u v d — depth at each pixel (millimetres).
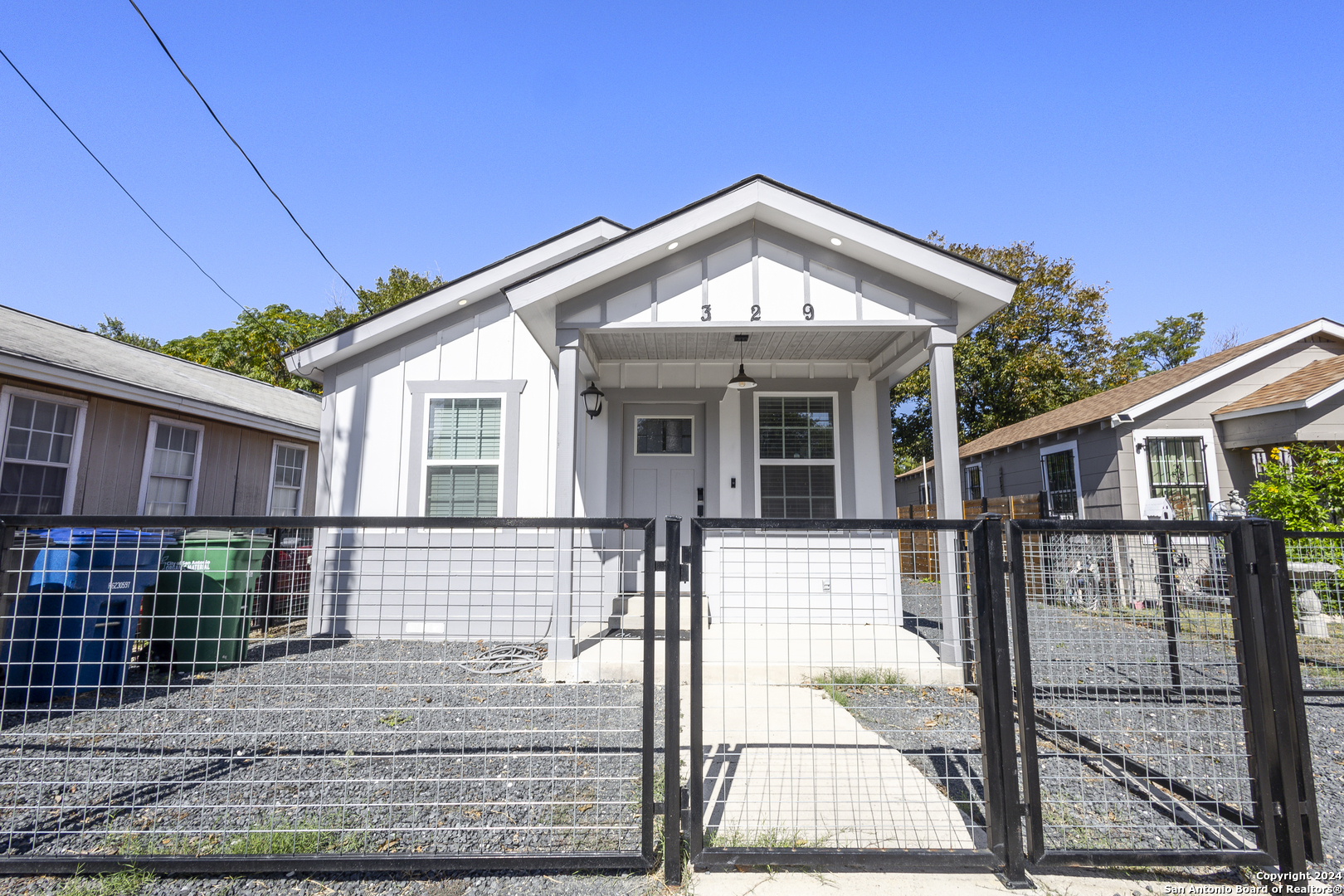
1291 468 8625
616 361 7547
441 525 2568
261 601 7191
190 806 2814
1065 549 3756
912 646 5512
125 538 5266
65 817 2816
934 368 5410
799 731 3945
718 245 5535
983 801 2912
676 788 2326
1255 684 2412
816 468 7449
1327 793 3168
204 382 10523
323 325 24359
